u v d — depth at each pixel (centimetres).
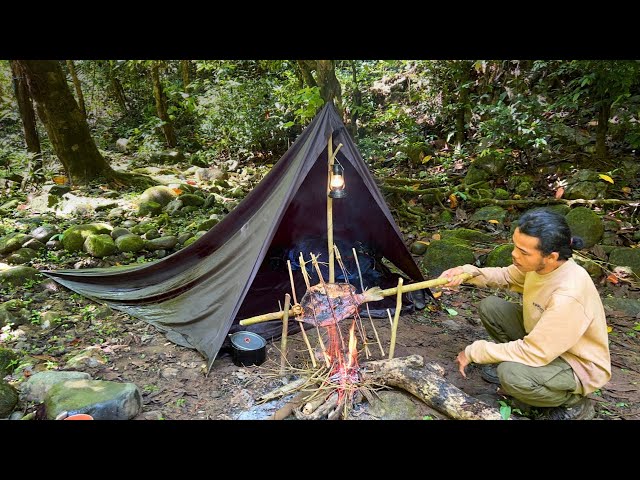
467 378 326
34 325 389
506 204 635
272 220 345
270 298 426
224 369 329
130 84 1236
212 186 804
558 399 261
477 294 470
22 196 736
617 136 707
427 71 911
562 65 662
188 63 1083
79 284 454
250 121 937
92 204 680
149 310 408
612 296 457
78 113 769
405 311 421
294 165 366
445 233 601
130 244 540
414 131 883
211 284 381
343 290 315
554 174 678
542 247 250
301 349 362
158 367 330
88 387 279
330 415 274
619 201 583
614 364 345
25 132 830
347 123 841
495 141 700
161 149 1041
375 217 421
